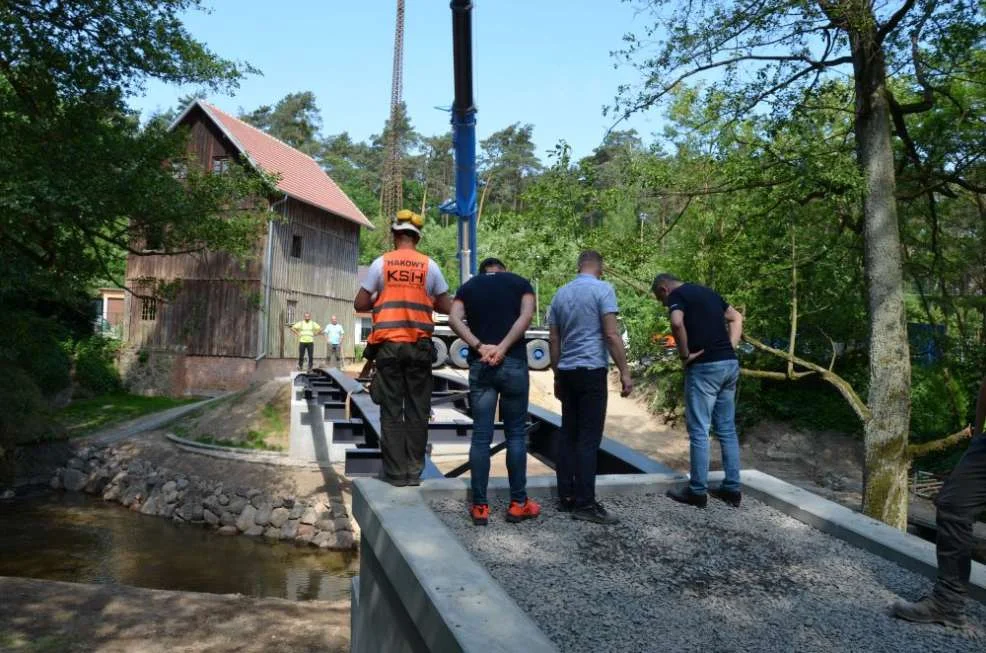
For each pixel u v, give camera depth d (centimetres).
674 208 1503
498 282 421
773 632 304
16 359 2291
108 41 1199
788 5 1024
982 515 1241
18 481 1956
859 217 1224
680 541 411
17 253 1233
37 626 648
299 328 2395
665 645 287
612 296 432
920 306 1681
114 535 1565
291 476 1759
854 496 1612
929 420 1756
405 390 449
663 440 2192
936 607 316
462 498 455
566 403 454
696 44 1112
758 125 1209
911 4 999
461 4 1046
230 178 1438
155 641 632
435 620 274
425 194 6525
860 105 1092
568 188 1223
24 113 1186
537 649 243
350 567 1412
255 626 685
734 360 474
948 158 1293
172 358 2828
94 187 1118
